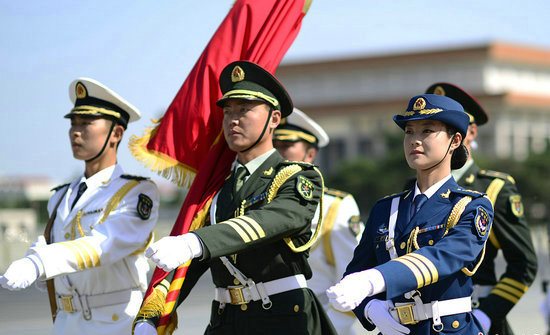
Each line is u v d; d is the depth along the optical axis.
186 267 12.88
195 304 40.12
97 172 14.95
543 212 19.22
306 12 14.55
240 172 12.74
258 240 11.57
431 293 11.53
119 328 14.57
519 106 142.50
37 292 47.16
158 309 12.69
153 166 14.21
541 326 29.00
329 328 12.79
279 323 12.34
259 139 12.62
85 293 14.64
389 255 11.87
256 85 12.70
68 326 14.76
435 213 11.63
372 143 149.12
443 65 150.38
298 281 12.55
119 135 15.09
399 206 12.04
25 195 90.75
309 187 12.34
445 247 11.08
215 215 12.77
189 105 14.24
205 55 14.34
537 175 109.88
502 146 141.88
